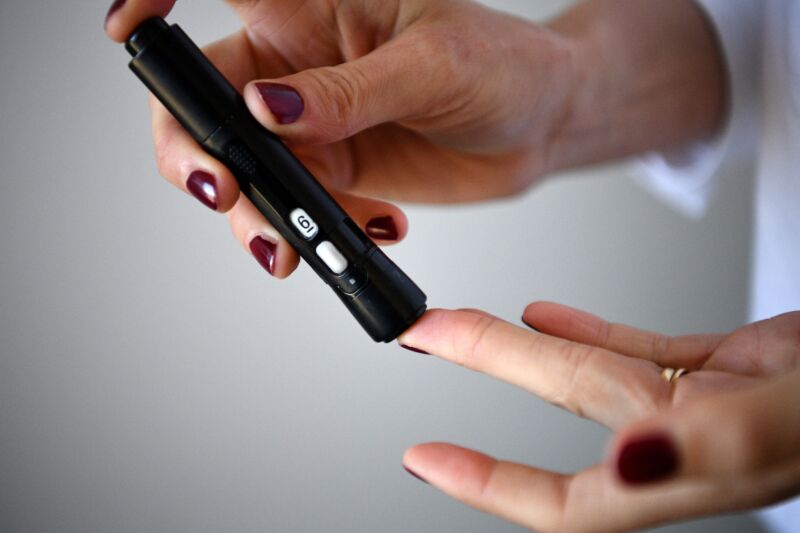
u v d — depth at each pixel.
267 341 0.54
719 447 0.22
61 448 0.52
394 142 0.40
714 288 0.58
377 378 0.54
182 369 0.53
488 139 0.40
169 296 0.53
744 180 0.57
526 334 0.28
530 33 0.39
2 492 0.52
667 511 0.24
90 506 0.53
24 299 0.52
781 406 0.22
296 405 0.54
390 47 0.33
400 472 0.54
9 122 0.50
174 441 0.53
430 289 0.56
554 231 0.57
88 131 0.51
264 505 0.54
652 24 0.43
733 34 0.43
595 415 0.27
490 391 0.55
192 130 0.30
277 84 0.29
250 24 0.35
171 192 0.52
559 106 0.41
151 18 0.29
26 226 0.51
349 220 0.30
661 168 0.47
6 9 0.49
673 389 0.26
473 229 0.56
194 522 0.53
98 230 0.52
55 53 0.50
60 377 0.52
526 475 0.26
